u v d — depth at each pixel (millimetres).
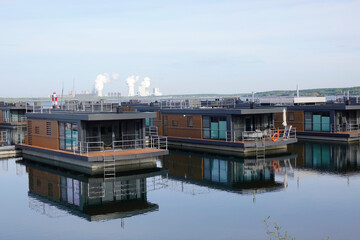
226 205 18031
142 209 17688
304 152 31672
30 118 32969
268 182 22109
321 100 48094
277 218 16078
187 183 22344
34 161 30109
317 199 18562
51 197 20094
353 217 15977
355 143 36281
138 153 25578
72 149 27484
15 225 15969
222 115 32594
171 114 37906
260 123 33719
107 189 21203
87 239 14383
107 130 27422
